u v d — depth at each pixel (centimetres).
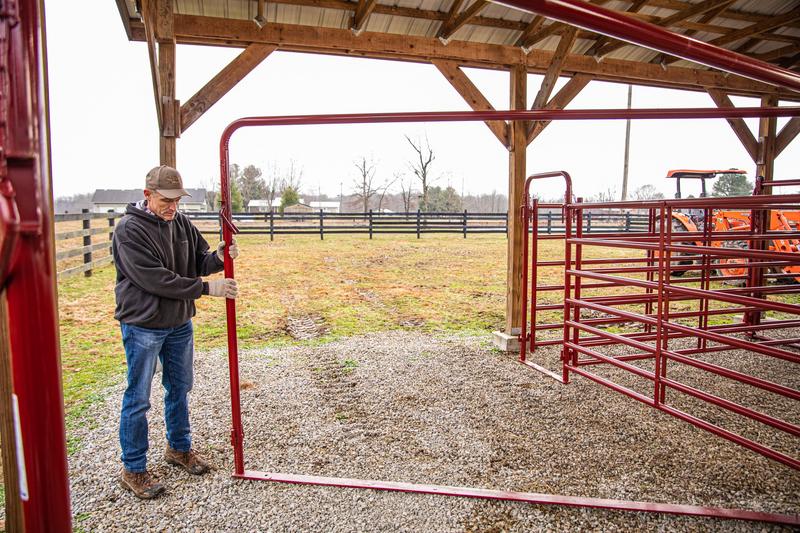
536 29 466
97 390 381
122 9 384
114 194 5859
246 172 5175
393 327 594
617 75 536
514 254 492
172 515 225
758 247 503
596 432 312
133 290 228
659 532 212
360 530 214
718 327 411
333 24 455
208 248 280
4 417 146
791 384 407
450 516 224
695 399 369
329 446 294
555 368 440
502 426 321
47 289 59
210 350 496
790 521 214
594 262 405
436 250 1380
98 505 233
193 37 414
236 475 256
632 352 498
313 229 1861
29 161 57
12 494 148
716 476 259
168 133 376
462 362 457
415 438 304
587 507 229
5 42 55
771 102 633
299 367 442
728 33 553
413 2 445
